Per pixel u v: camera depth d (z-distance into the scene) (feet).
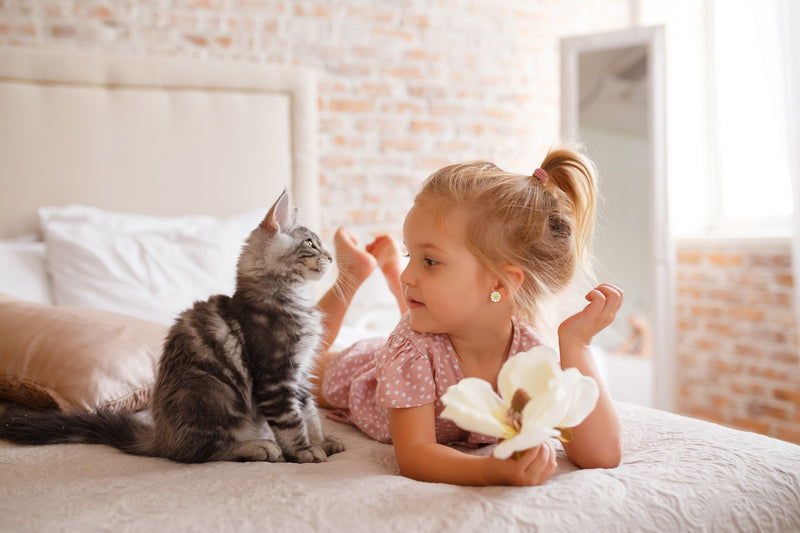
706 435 4.24
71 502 3.27
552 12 14.21
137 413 5.51
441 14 13.20
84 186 9.99
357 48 12.53
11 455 4.32
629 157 13.29
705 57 13.91
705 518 3.32
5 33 10.05
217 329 4.45
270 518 3.00
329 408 5.93
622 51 13.29
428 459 3.61
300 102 11.45
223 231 9.33
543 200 4.13
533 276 4.03
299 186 11.50
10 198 9.54
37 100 9.69
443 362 4.15
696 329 13.12
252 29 11.66
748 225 13.24
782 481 3.72
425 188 4.11
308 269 4.97
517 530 2.96
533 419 2.71
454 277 3.89
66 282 8.23
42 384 5.15
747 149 13.42
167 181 10.54
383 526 2.92
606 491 3.31
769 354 11.73
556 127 14.39
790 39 10.24
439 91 13.28
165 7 11.02
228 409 4.31
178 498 3.27
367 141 12.75
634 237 13.28
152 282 8.33
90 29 10.55
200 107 10.75
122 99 10.23
